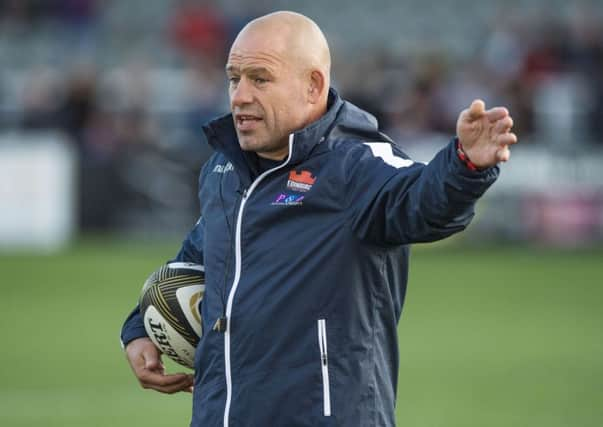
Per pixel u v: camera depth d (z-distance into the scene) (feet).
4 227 224.94
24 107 245.65
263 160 55.98
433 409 110.52
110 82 251.39
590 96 251.19
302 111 54.49
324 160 53.93
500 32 283.18
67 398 115.85
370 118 56.24
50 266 203.31
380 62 255.91
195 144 239.09
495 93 244.83
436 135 239.30
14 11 292.81
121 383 123.65
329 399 52.70
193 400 55.57
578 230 227.61
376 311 54.29
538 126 248.52
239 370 53.47
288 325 53.01
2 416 107.86
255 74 53.93
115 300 173.78
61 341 146.10
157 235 227.61
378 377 54.13
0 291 181.37
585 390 119.03
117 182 227.61
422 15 312.50
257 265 54.03
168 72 263.08
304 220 53.72
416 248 225.15
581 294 181.88
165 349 59.62
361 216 52.54
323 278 53.11
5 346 143.13
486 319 161.68
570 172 227.81
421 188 49.26
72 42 289.12
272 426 52.85
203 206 58.13
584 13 289.33
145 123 235.40
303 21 54.85
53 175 225.76
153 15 301.63
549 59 265.34
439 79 244.42
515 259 217.36
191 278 59.67
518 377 125.59
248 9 294.66
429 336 149.89
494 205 227.40
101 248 221.25
